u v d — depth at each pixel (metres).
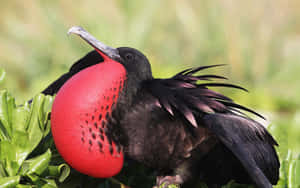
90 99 5.54
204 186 6.66
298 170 6.61
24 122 5.83
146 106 6.21
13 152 5.47
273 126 7.10
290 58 21.73
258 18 21.14
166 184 6.48
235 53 20.33
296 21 26.36
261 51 20.83
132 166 6.89
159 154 6.31
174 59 19.80
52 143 6.07
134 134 6.18
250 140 6.29
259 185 5.68
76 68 7.00
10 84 17.42
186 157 6.38
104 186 6.82
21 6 20.14
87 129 5.57
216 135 6.00
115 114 5.92
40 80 17.41
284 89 20.36
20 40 19.33
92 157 5.69
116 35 19.33
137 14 19.94
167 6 20.67
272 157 6.55
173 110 6.23
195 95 6.33
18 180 5.25
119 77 5.87
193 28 20.31
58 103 5.56
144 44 19.61
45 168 5.52
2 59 18.67
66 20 19.52
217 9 20.72
